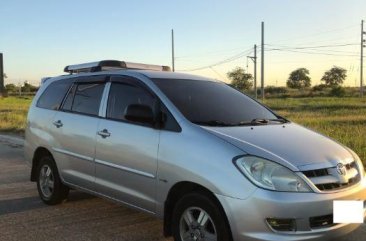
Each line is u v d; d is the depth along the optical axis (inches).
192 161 170.1
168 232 186.7
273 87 3924.7
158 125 188.7
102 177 215.8
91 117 226.2
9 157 432.5
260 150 161.9
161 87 202.4
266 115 214.4
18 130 652.1
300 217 152.4
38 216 238.1
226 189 158.2
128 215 238.7
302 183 154.9
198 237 170.6
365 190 171.6
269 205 151.4
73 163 235.5
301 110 1350.9
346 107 1507.1
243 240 155.9
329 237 158.4
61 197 255.6
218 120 190.9
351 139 444.8
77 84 248.5
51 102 263.4
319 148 172.6
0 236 206.7
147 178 189.6
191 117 186.4
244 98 224.8
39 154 267.9
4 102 2058.3
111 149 207.9
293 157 161.2
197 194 169.3
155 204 187.6
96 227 219.9
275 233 151.9
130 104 194.7
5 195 282.4
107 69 244.1
